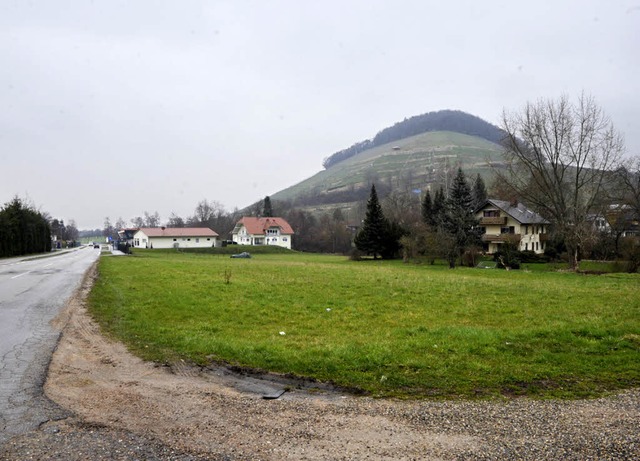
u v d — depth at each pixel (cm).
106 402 645
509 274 3738
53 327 1166
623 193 5512
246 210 16525
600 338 1064
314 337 1088
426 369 813
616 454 491
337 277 2602
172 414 603
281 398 673
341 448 507
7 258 5441
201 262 4084
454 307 1582
